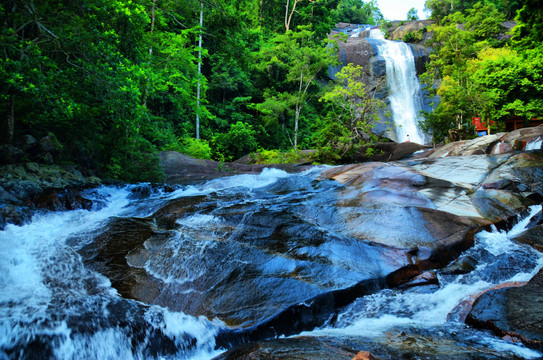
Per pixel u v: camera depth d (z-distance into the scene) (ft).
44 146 31.68
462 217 21.54
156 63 55.06
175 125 77.61
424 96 123.03
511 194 25.84
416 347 10.02
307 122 106.01
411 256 17.52
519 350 9.63
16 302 12.50
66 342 10.53
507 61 58.49
